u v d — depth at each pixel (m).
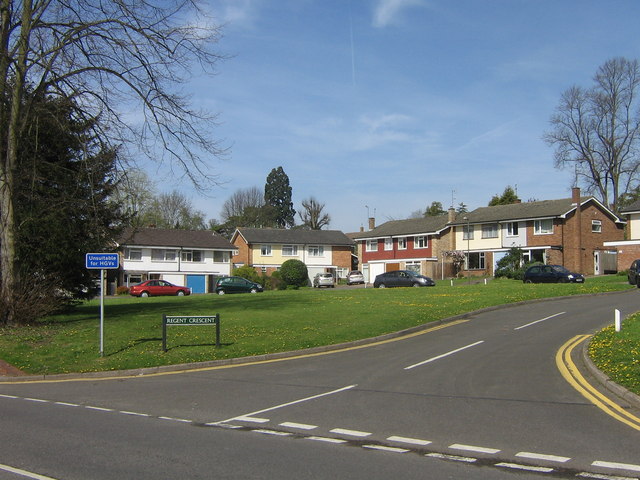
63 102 20.16
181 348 16.58
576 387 11.08
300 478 6.30
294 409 9.90
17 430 8.66
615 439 7.68
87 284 24.02
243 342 17.33
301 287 65.88
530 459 6.91
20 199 21.30
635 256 49.94
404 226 71.19
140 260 65.38
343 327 19.67
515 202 68.88
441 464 6.77
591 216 57.12
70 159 22.84
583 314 22.92
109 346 16.73
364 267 73.69
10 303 19.38
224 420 9.24
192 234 70.50
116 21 19.03
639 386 10.25
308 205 111.19
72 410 10.23
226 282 52.66
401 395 10.80
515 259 53.72
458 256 62.31
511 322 21.66
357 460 6.96
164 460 7.02
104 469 6.69
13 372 14.50
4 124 20.11
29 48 19.33
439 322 21.97
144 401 10.96
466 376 12.45
